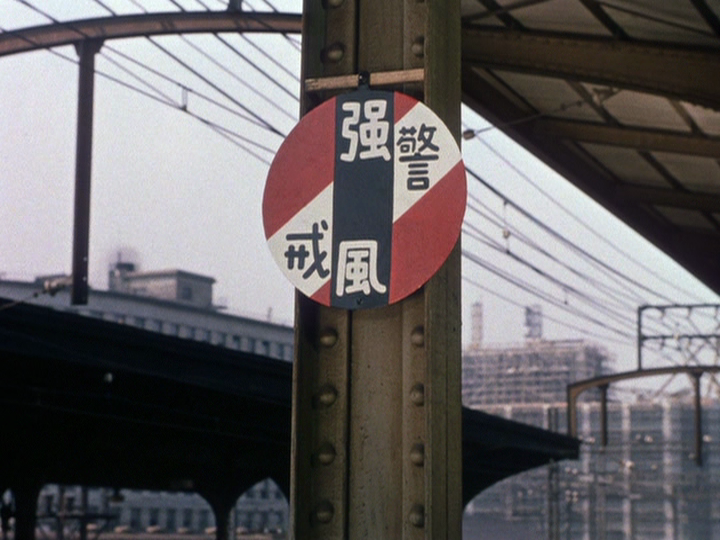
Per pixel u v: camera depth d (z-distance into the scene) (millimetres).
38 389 22000
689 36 14516
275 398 27422
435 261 3920
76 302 17094
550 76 15742
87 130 17062
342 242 4012
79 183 17109
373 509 3980
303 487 3984
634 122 18641
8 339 21000
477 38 15766
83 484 35156
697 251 25328
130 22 16344
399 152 4027
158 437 29906
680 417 159250
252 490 108750
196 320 114312
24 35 16938
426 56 4074
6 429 27047
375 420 4047
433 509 3771
